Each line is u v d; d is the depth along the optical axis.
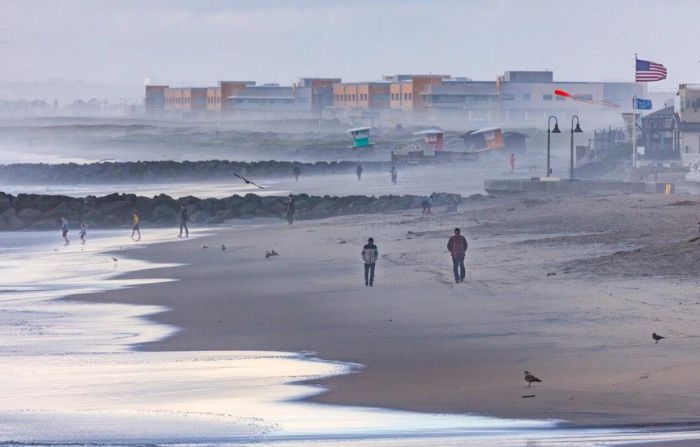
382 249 148.00
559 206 190.25
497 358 72.00
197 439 51.50
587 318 85.56
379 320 91.50
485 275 115.50
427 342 79.81
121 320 96.88
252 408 58.66
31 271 141.25
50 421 56.16
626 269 109.88
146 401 61.34
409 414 55.91
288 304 103.56
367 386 64.06
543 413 54.81
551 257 125.31
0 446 50.62
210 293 113.75
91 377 69.50
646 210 174.50
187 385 66.06
